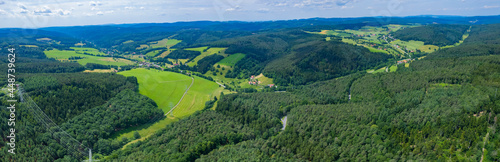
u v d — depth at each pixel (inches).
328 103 6289.4
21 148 4116.6
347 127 4333.2
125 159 4143.7
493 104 4015.8
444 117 3966.5
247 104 6338.6
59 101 5585.6
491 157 3004.4
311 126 4628.4
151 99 6879.9
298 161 3693.4
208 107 6806.1
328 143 4087.1
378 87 6397.6
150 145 4675.2
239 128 5098.4
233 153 4067.4
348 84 7411.4
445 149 3297.2
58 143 4495.6
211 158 3969.0
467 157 3088.1
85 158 4347.9
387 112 4618.6
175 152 4197.8
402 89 5900.6
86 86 6594.5
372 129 4065.0
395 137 3772.1
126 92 6732.3
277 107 6018.7
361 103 5684.1
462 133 3395.7
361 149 3688.5
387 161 3312.0
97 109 5713.6
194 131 4950.8
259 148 4207.7
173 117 6259.8
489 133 3321.9
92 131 4923.7
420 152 3353.8
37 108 5196.9
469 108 4084.6
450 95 4992.6
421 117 4168.3
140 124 5797.2
